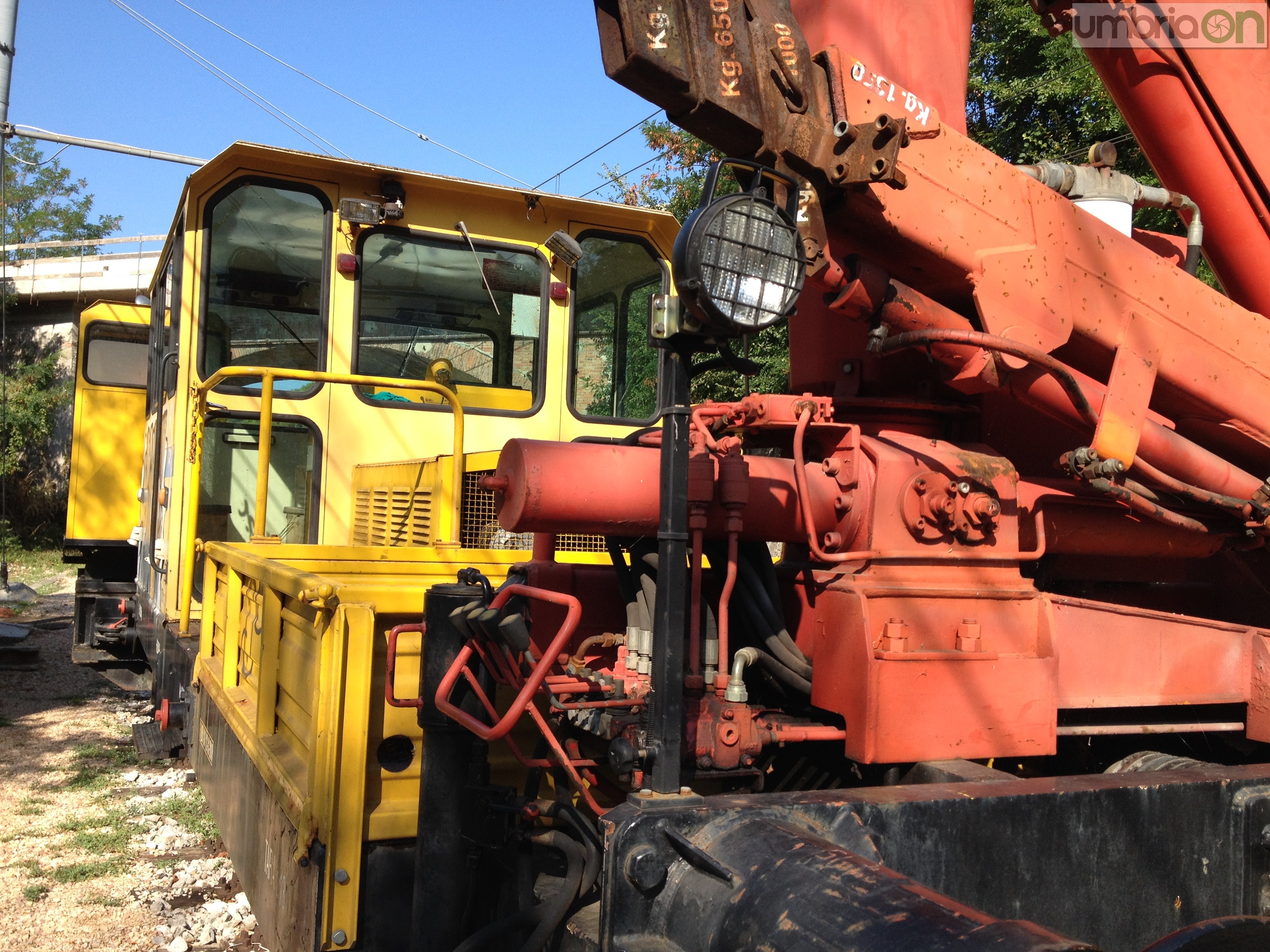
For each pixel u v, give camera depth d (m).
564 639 1.96
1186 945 1.56
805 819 1.92
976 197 2.52
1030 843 2.12
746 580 2.54
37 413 22.62
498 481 2.32
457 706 2.33
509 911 2.35
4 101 10.28
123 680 8.02
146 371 8.59
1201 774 2.39
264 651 3.15
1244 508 2.88
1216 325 2.89
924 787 2.13
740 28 2.18
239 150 5.25
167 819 5.23
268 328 5.52
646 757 1.95
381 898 2.44
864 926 1.49
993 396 2.97
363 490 5.47
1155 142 3.22
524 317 6.01
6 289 23.53
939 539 2.50
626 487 2.31
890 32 2.65
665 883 1.83
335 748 2.39
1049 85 10.21
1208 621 2.85
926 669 2.35
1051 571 2.96
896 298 2.51
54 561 20.77
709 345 2.00
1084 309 2.66
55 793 5.71
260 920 2.87
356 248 5.62
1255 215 3.16
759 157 2.23
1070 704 2.61
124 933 3.89
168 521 5.44
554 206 6.00
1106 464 2.52
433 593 2.38
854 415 2.80
